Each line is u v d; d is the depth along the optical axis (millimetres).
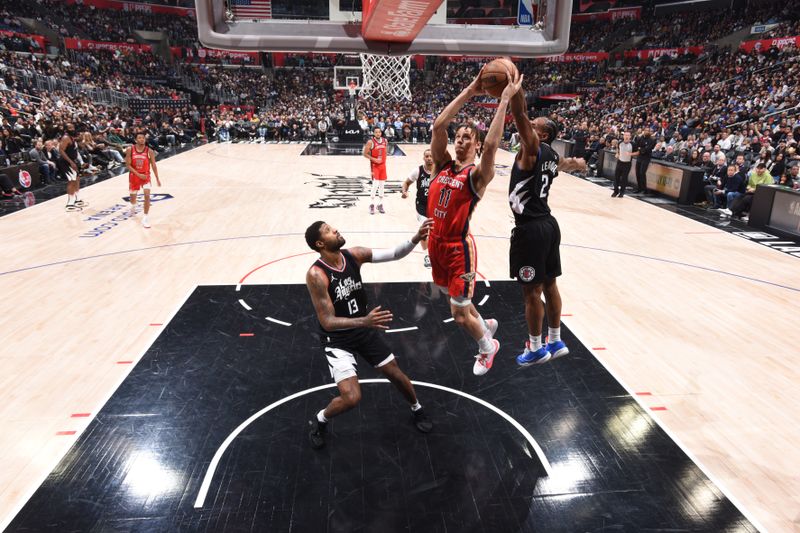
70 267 7801
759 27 26359
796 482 3684
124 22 33906
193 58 35500
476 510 3400
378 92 16203
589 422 4328
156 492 3529
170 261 8109
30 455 3861
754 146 13453
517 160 3385
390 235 9578
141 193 13078
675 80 26656
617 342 5711
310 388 4777
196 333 5785
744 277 7742
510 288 7211
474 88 2990
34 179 13391
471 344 5625
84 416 4320
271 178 15578
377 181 11312
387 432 4188
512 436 4152
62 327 5887
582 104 29344
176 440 4047
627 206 12312
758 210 10312
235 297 6773
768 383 4949
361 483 3633
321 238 3619
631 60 32250
